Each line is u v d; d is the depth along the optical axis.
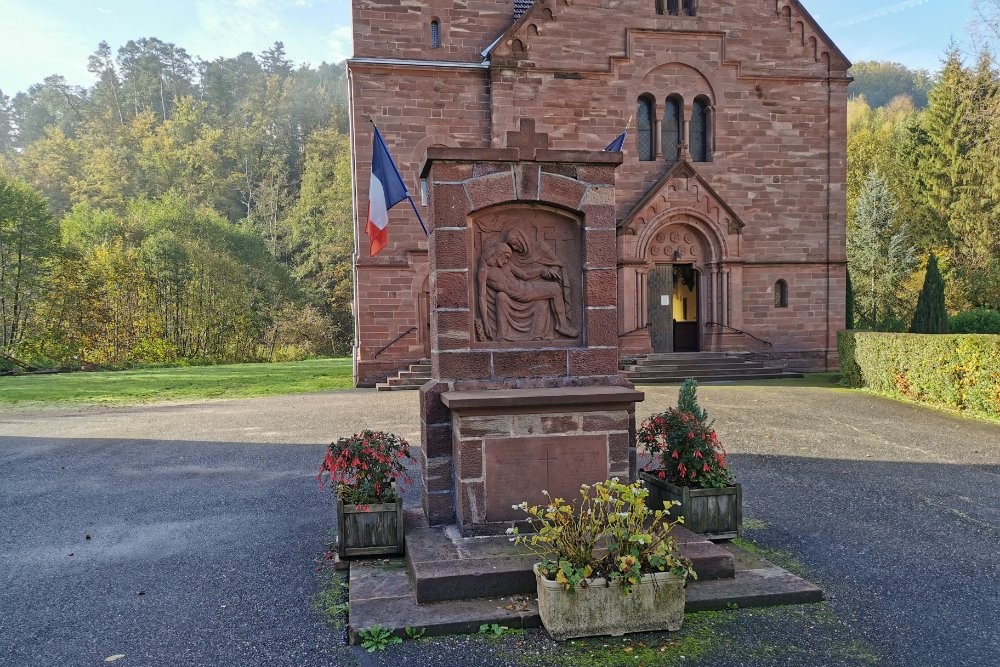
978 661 3.71
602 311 5.50
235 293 43.12
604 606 3.94
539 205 5.45
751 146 20.19
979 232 35.59
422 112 18.53
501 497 5.09
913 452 9.24
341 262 54.72
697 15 19.86
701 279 19.94
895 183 43.34
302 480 8.12
